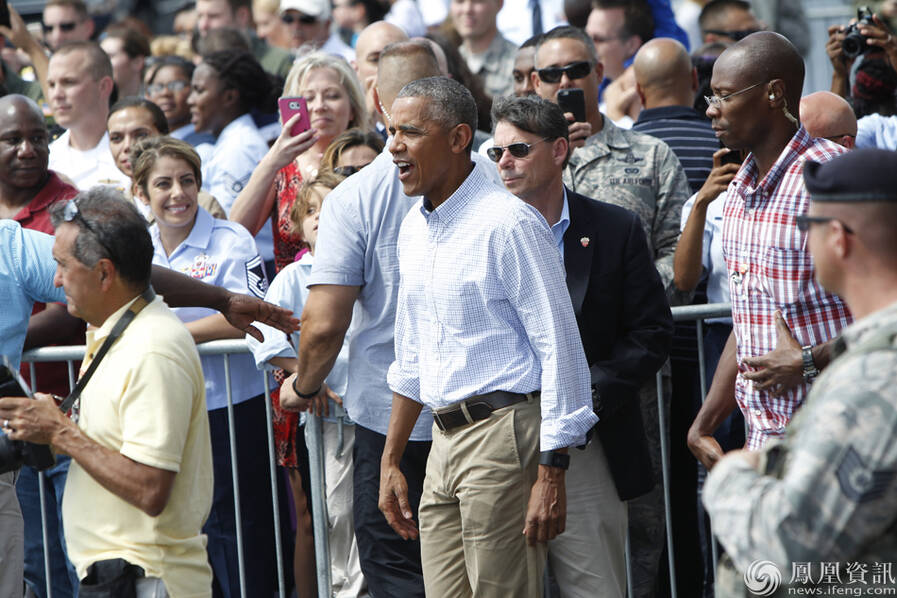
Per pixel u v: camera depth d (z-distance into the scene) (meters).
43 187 18.91
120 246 11.97
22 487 17.73
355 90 20.52
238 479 17.16
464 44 29.83
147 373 11.84
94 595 11.84
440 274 12.74
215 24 34.03
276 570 18.06
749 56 12.57
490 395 12.68
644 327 14.35
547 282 12.45
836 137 15.98
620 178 17.31
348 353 15.82
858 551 7.68
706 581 17.95
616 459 13.98
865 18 19.50
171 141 18.17
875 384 7.63
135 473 11.66
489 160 14.98
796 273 12.33
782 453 8.57
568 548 13.84
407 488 14.12
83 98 23.44
